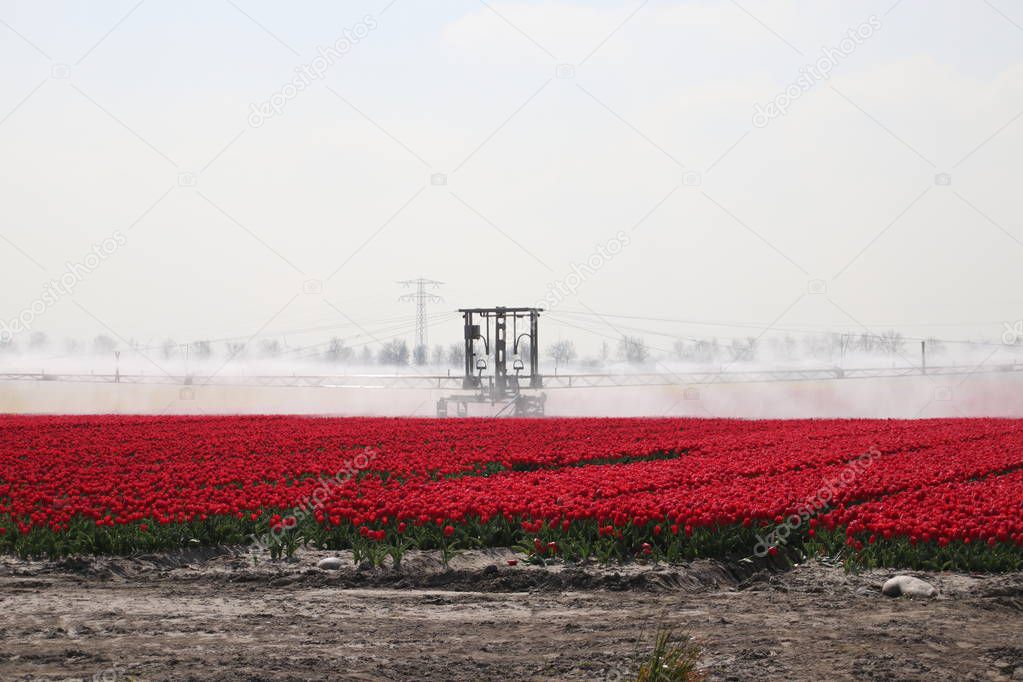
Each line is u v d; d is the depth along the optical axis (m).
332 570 16.72
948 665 10.82
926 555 16.83
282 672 10.29
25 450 31.70
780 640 11.87
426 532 18.38
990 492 21.55
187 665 10.58
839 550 17.59
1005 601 14.45
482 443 34.97
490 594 15.12
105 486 22.94
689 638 12.05
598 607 14.12
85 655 11.05
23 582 15.93
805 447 32.81
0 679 10.03
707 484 23.69
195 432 39.16
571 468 27.98
